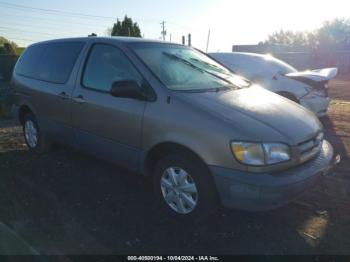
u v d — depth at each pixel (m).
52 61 4.89
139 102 3.60
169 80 3.68
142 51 3.98
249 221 3.51
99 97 4.00
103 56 4.16
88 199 3.92
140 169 3.74
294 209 3.77
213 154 3.07
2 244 3.01
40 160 5.14
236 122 3.10
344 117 8.64
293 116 3.54
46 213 3.59
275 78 7.48
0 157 5.29
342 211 3.71
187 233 3.29
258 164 2.95
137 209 3.71
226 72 4.62
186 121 3.22
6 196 3.96
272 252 3.03
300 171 3.16
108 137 3.98
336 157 3.87
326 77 7.38
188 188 3.32
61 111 4.58
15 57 17.55
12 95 5.67
